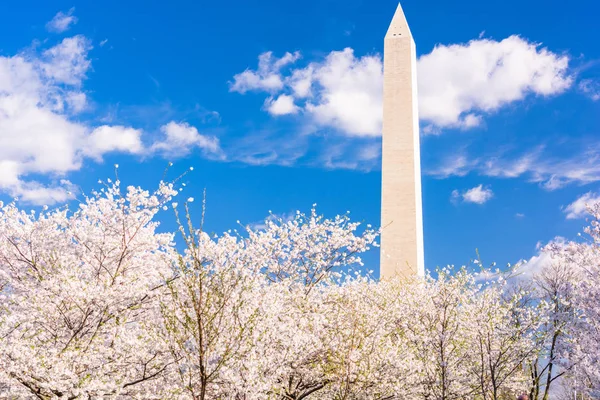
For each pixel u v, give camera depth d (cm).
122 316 1290
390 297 1712
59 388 1039
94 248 1413
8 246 1359
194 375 1072
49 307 1187
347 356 1361
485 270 1656
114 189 1447
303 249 1675
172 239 1464
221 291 1116
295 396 1420
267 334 1216
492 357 1634
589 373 1471
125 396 1148
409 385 1499
